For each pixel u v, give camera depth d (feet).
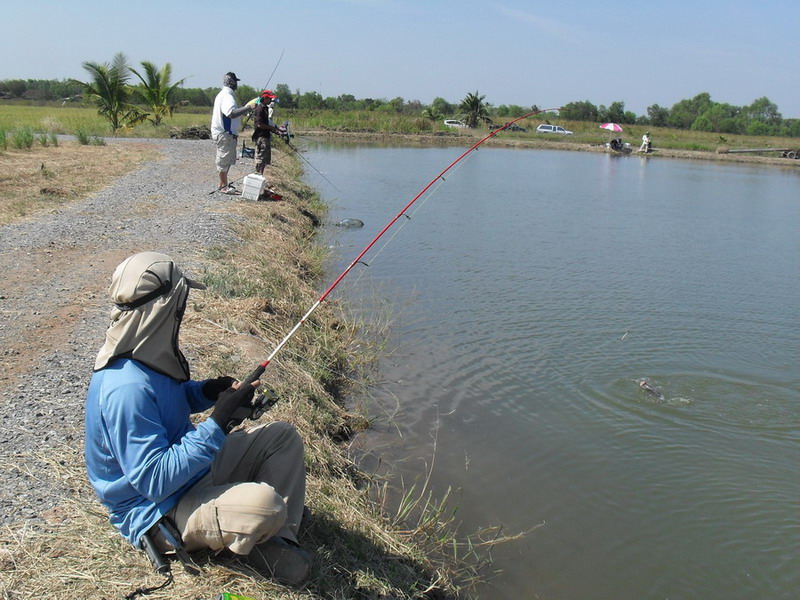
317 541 13.24
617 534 16.88
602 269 41.45
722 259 45.80
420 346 27.63
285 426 11.87
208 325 22.67
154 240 32.63
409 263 40.57
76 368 18.65
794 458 20.71
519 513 17.47
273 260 32.78
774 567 16.02
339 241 45.16
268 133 50.67
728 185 95.66
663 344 28.96
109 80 101.86
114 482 10.35
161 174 55.26
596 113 228.43
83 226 34.81
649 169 118.52
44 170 50.65
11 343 20.12
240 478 11.66
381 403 22.79
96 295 24.67
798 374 26.48
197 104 223.51
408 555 14.39
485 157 125.18
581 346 28.32
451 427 21.54
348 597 12.18
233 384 11.50
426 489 18.15
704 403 23.81
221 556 11.45
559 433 21.49
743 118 376.68
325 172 84.79
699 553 16.39
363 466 18.92
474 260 42.01
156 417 9.99
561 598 14.73
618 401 23.70
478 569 15.28
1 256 28.89
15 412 16.03
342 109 236.84
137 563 11.20
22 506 12.60
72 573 10.96
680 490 18.81
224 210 40.65
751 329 31.24
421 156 116.98
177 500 10.71
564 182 89.04
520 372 25.66
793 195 85.71
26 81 296.92
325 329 26.89
